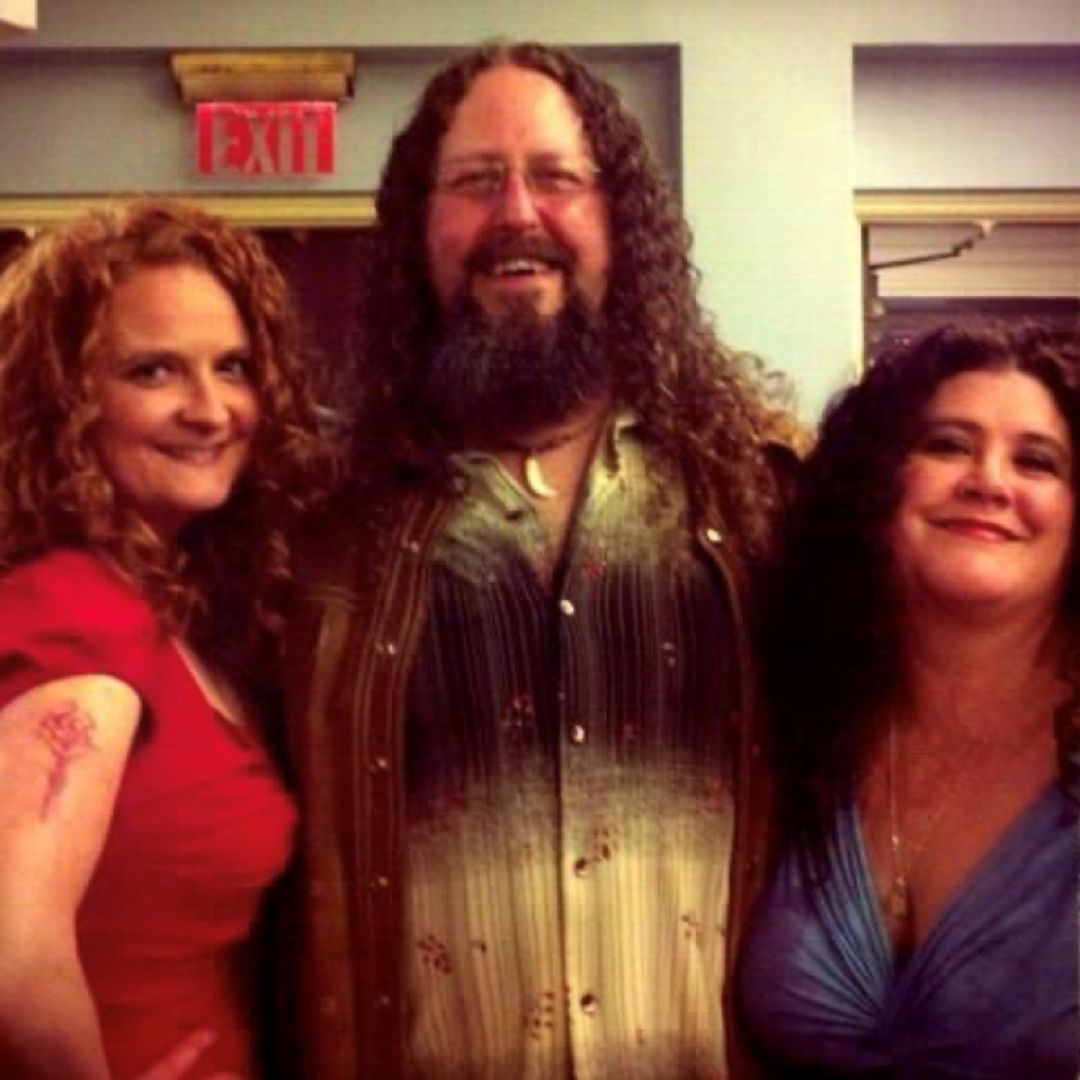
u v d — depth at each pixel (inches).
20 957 61.7
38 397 69.1
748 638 75.9
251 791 71.3
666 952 73.6
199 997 70.6
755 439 80.0
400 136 81.2
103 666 65.6
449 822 73.7
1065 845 71.7
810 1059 72.9
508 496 75.5
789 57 169.9
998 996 70.8
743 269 169.5
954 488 72.2
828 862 73.9
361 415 79.0
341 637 75.7
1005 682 73.3
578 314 76.3
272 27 170.6
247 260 73.2
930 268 184.7
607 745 73.8
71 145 173.5
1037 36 176.2
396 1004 73.8
